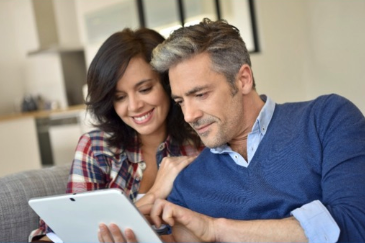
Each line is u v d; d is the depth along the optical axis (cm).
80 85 747
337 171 124
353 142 127
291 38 609
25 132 589
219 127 138
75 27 736
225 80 137
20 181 182
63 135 636
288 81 604
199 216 133
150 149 193
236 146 148
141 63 172
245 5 593
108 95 175
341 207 119
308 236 119
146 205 150
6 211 172
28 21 732
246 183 139
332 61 567
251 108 144
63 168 198
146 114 178
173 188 158
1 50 758
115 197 117
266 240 124
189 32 136
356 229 116
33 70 768
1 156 563
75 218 129
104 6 682
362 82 526
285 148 135
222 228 130
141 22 648
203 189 148
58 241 160
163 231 142
